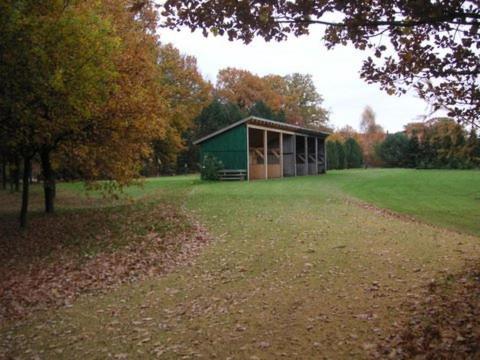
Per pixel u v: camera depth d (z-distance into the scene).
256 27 4.00
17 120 10.73
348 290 6.70
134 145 14.73
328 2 3.76
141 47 16.09
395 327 5.05
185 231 12.41
